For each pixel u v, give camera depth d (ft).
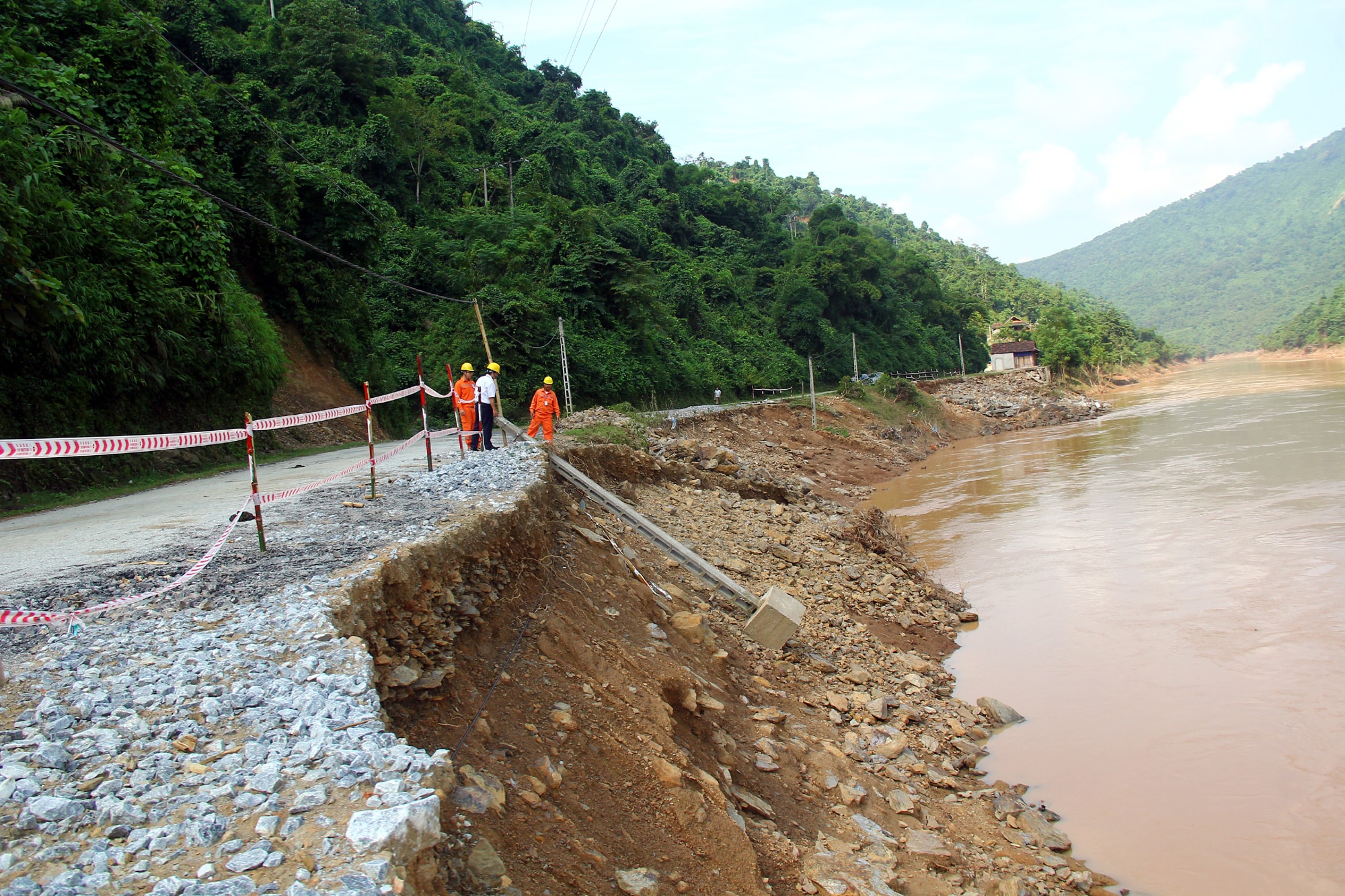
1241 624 49.98
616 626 32.53
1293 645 46.11
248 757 13.64
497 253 155.43
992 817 31.12
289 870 10.90
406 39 265.54
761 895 21.21
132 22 74.64
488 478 38.96
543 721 22.65
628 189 285.43
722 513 67.97
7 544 30.04
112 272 57.57
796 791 29.07
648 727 25.16
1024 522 85.15
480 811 17.25
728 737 29.58
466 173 212.23
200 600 20.88
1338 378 290.56
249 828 11.83
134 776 12.92
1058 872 27.91
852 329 286.87
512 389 132.36
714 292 248.73
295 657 17.37
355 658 17.39
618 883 18.20
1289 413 173.99
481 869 15.21
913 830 28.60
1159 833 30.63
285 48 188.34
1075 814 32.12
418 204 186.39
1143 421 197.57
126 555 26.86
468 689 22.04
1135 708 40.47
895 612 54.03
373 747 13.94
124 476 52.06
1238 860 28.84
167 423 60.95
